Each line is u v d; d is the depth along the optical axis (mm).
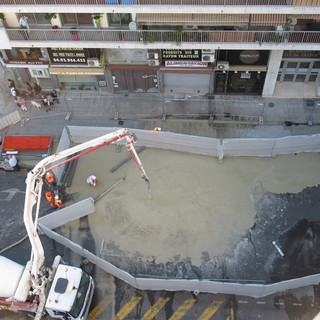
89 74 33531
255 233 25672
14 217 28875
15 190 30172
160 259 25141
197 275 24469
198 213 26406
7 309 24234
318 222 25875
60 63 32812
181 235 25719
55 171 28328
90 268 25844
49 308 22109
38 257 22297
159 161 29156
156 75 33562
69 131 30516
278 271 24359
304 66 33156
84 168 29484
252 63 32094
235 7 26469
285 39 29000
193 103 34094
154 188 27562
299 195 26969
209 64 32125
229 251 25109
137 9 27031
